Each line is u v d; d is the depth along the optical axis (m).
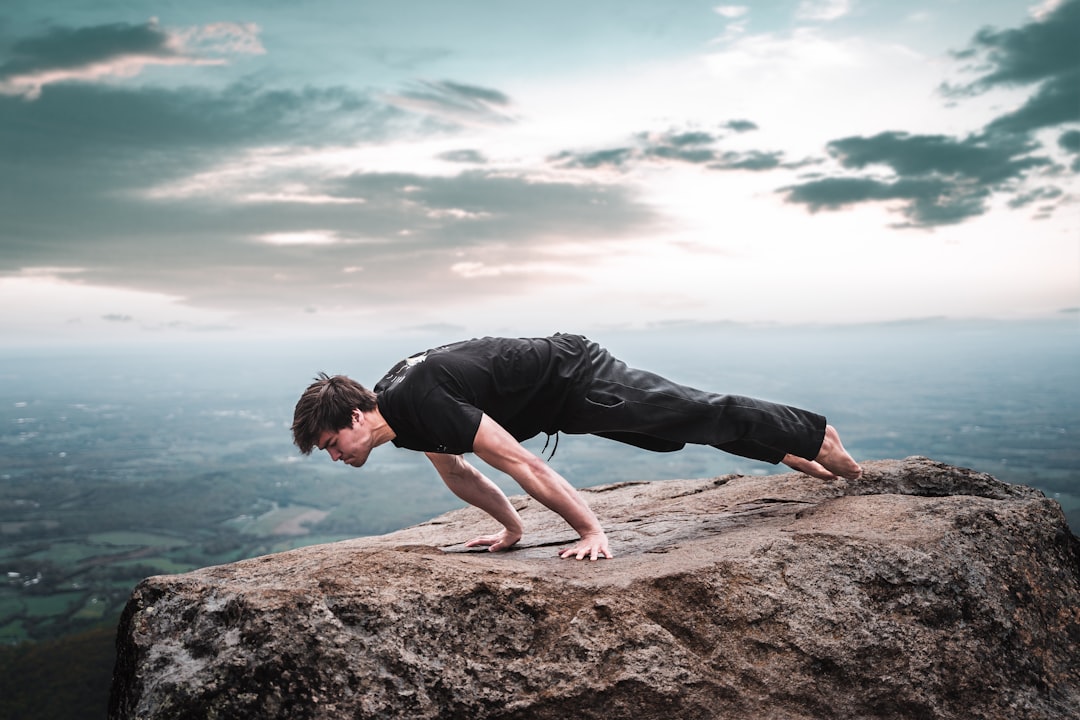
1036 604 2.59
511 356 2.67
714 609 2.24
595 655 2.09
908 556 2.46
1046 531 2.81
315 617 2.00
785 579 2.35
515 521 2.92
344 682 1.96
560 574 2.30
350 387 2.47
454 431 2.45
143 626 2.08
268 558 2.46
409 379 2.53
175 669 1.97
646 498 3.84
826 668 2.24
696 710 2.11
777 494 3.34
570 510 2.58
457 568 2.21
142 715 1.92
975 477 3.23
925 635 2.36
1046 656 2.51
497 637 2.10
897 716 2.25
